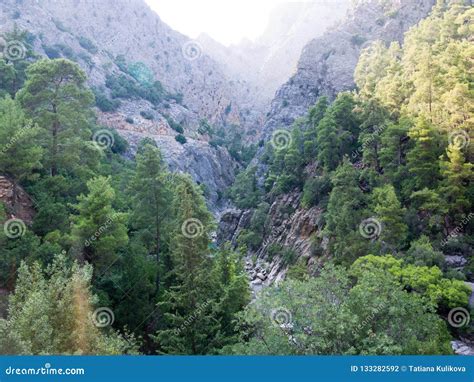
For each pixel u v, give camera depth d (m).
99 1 193.38
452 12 64.50
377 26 113.56
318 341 15.49
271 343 16.17
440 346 16.73
